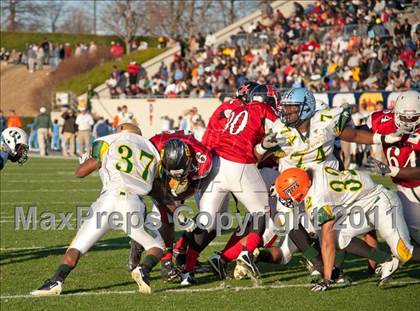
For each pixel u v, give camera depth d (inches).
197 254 698.8
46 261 791.1
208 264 770.8
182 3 4896.7
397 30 2134.6
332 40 2402.8
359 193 652.7
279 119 687.7
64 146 2406.5
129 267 724.7
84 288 669.9
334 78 2160.4
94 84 3149.6
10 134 700.0
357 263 799.1
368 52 2176.4
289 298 636.1
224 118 728.3
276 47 2512.3
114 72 2947.8
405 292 660.1
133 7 4982.8
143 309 594.6
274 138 673.0
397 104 665.6
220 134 719.7
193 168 679.1
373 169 673.0
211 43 2962.6
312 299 633.0
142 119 2738.7
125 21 4817.9
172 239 719.7
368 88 2059.5
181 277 692.7
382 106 1872.5
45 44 4591.5
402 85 1930.4
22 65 4714.6
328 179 651.5
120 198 631.2
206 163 687.1
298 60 2384.4
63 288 669.3
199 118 1838.1
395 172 661.3
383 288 674.8
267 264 792.3
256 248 706.2
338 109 660.1
